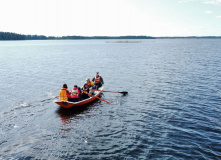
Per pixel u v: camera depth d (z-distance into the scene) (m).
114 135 9.57
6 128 10.23
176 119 11.26
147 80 21.41
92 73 26.02
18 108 13.06
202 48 82.75
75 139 9.23
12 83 20.19
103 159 7.76
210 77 22.09
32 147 8.58
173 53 57.97
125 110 12.84
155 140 9.05
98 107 13.49
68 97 13.42
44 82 20.72
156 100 14.66
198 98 14.88
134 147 8.54
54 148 8.51
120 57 47.75
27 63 36.25
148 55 52.41
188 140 9.00
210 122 10.79
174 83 19.75
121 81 21.17
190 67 29.62
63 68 30.22
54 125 10.66
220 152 8.05
